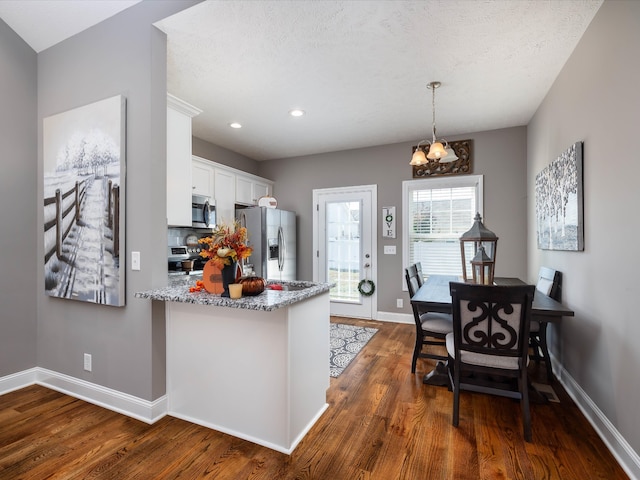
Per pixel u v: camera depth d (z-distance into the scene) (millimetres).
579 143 2223
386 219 4660
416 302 2398
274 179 5418
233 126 3930
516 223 3977
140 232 2082
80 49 2357
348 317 4902
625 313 1689
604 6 1875
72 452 1762
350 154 4898
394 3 1894
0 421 2059
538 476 1576
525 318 1864
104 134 2174
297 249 5242
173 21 2031
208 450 1787
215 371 1979
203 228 3840
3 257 2434
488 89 2980
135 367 2111
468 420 2066
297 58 2479
